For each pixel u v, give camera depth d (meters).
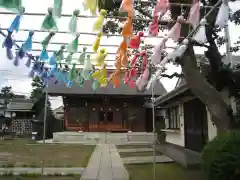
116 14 4.16
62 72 6.32
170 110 17.20
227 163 4.00
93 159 10.66
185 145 13.25
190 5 3.62
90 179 6.84
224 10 3.09
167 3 3.36
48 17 3.51
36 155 11.96
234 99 6.96
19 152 13.06
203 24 3.56
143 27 5.42
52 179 6.88
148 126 26.59
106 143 18.88
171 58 4.42
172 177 7.03
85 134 21.52
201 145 10.48
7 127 27.16
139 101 25.70
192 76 5.12
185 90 9.39
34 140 21.34
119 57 5.08
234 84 6.82
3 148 14.88
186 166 8.34
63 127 26.23
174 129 15.42
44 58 4.97
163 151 12.77
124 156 11.53
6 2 3.09
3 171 7.83
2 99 36.03
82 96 23.98
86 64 5.45
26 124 26.95
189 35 4.16
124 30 3.48
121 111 25.64
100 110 25.52
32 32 4.36
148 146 16.31
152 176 7.20
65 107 25.39
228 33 7.23
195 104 11.38
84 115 25.31
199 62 7.99
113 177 7.09
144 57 5.37
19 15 3.61
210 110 5.09
